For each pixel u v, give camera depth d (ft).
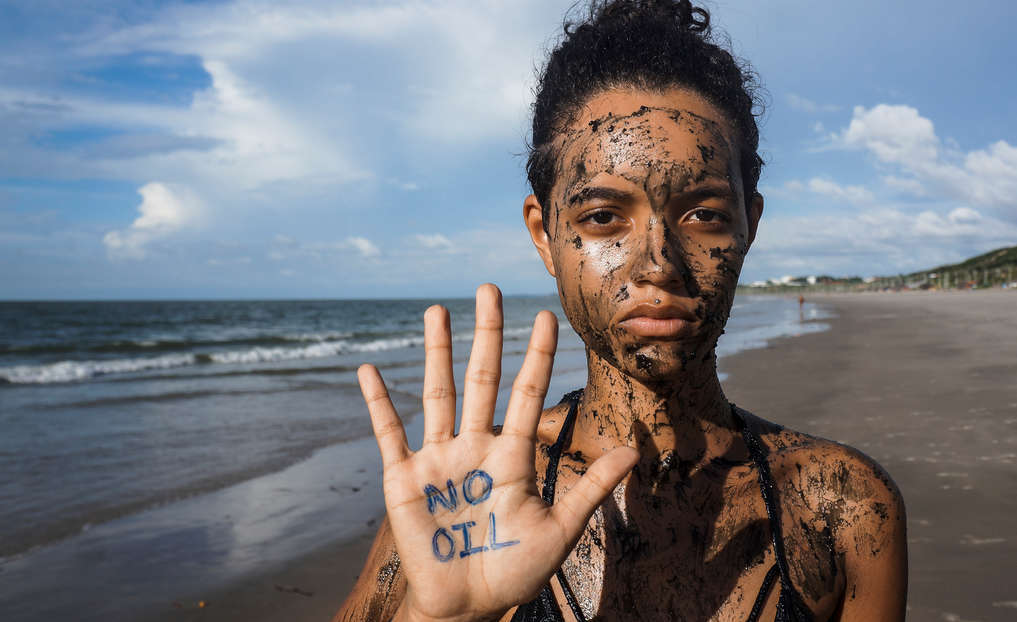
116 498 18.17
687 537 3.07
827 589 3.05
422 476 2.86
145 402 35.81
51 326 126.41
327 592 12.50
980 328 65.46
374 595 3.29
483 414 2.95
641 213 3.07
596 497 2.77
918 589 10.44
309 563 13.79
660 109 3.15
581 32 3.54
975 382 29.01
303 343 88.43
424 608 2.72
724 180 3.10
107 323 140.15
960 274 360.48
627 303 3.00
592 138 3.19
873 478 3.26
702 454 3.25
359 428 27.86
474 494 2.83
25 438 26.16
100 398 37.45
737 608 2.92
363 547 14.64
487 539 2.77
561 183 3.31
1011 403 23.54
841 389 29.66
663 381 3.18
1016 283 301.43
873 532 3.14
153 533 15.58
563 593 3.01
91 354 71.10
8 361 63.36
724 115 3.27
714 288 3.03
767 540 3.09
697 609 2.92
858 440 19.48
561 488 3.23
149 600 12.23
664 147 3.05
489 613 2.74
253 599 12.24
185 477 20.24
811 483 3.24
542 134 3.55
